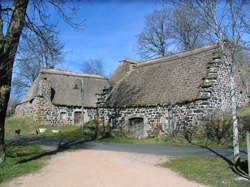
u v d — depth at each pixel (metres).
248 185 5.87
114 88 23.55
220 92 16.64
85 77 30.81
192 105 16.05
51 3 9.05
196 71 18.16
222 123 14.38
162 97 18.17
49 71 29.06
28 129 23.77
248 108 17.75
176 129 16.70
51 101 25.92
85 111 27.67
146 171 7.57
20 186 6.11
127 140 17.36
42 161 9.09
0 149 8.23
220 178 6.56
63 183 6.32
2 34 8.05
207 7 8.36
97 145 14.49
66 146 13.88
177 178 6.74
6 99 8.16
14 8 8.23
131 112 19.67
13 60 8.15
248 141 6.50
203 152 10.86
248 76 19.36
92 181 6.48
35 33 8.88
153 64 23.22
